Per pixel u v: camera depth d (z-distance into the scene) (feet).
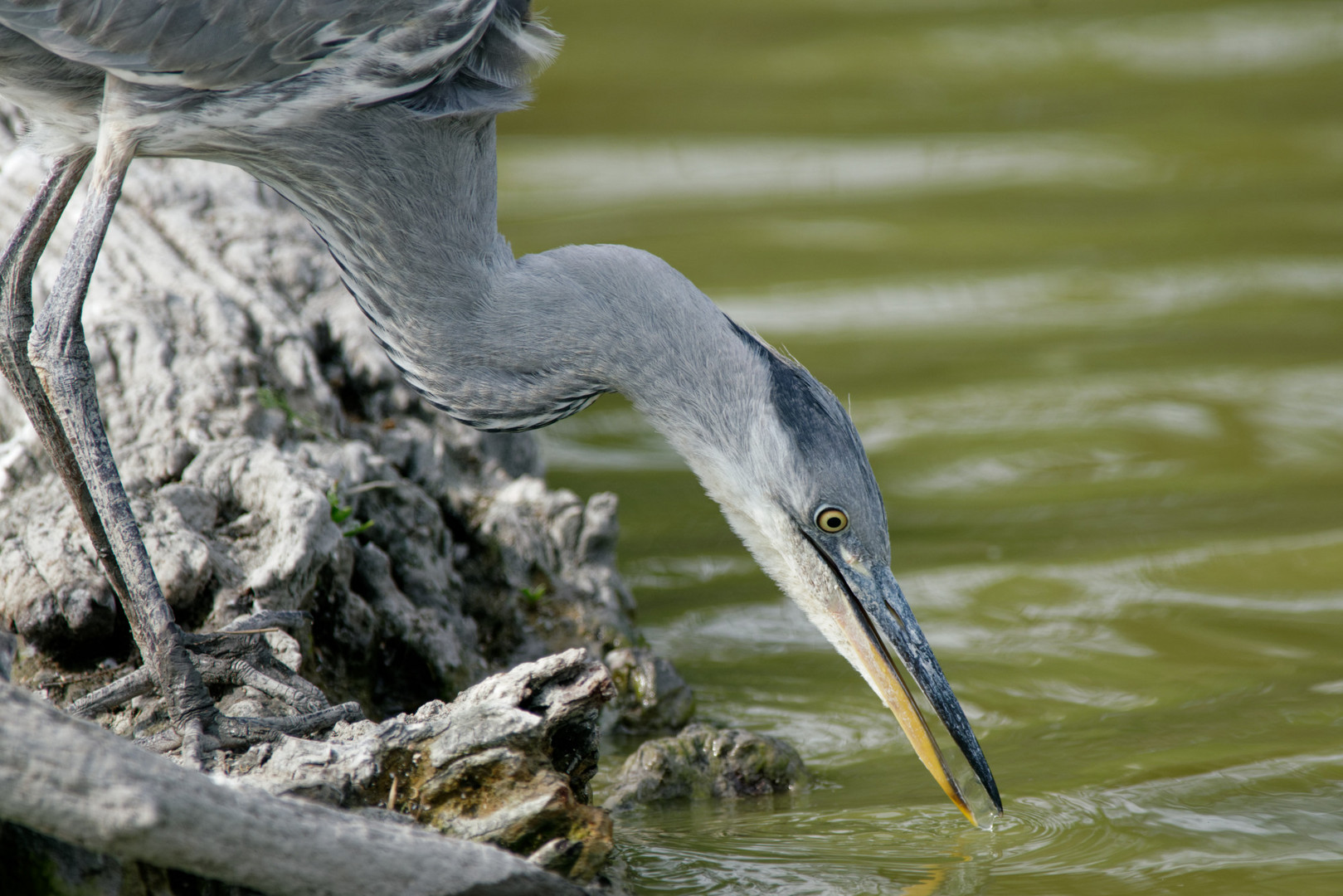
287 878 20.13
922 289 65.62
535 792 23.71
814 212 76.23
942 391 55.31
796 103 95.96
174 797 19.24
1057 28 111.65
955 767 31.65
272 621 27.71
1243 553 42.70
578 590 36.55
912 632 30.17
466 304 29.35
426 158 28.66
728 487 30.35
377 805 23.75
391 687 32.53
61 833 19.08
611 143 88.28
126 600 26.23
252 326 37.60
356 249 29.37
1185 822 28.27
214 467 31.96
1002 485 48.11
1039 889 25.79
